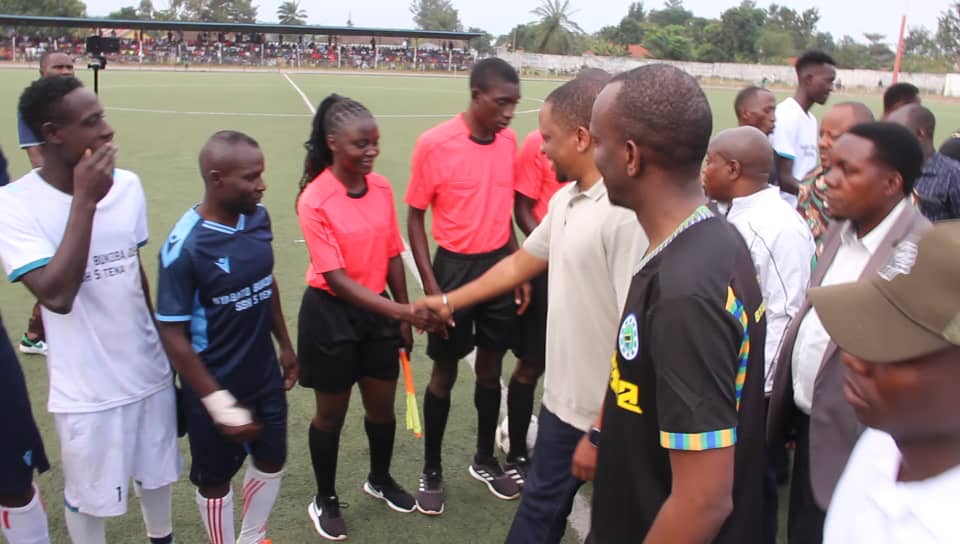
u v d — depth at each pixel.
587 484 3.74
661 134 1.56
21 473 2.60
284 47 53.12
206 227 2.47
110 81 30.45
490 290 2.93
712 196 3.19
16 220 2.30
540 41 64.31
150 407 2.63
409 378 3.31
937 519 1.00
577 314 2.36
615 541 1.79
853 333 1.07
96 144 2.32
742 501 1.72
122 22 45.25
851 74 44.56
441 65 53.19
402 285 3.29
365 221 2.98
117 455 2.54
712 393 1.47
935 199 4.21
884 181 2.47
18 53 45.97
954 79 41.69
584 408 2.41
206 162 2.43
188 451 3.89
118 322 2.49
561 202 2.51
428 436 3.49
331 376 3.06
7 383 2.53
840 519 1.23
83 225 2.26
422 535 3.26
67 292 2.27
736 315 1.51
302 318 3.08
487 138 3.49
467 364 5.09
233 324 2.57
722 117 21.14
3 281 6.32
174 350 2.46
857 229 2.64
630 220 2.18
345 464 3.82
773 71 48.91
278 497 3.51
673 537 1.52
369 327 3.07
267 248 2.65
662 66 1.61
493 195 3.51
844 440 2.36
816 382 2.44
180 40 52.34
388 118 19.33
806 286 3.03
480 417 3.67
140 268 2.61
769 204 3.07
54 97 2.26
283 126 16.86
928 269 1.01
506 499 3.56
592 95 2.28
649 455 1.67
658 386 1.53
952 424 1.02
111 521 3.30
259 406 2.74
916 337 1.00
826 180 2.61
